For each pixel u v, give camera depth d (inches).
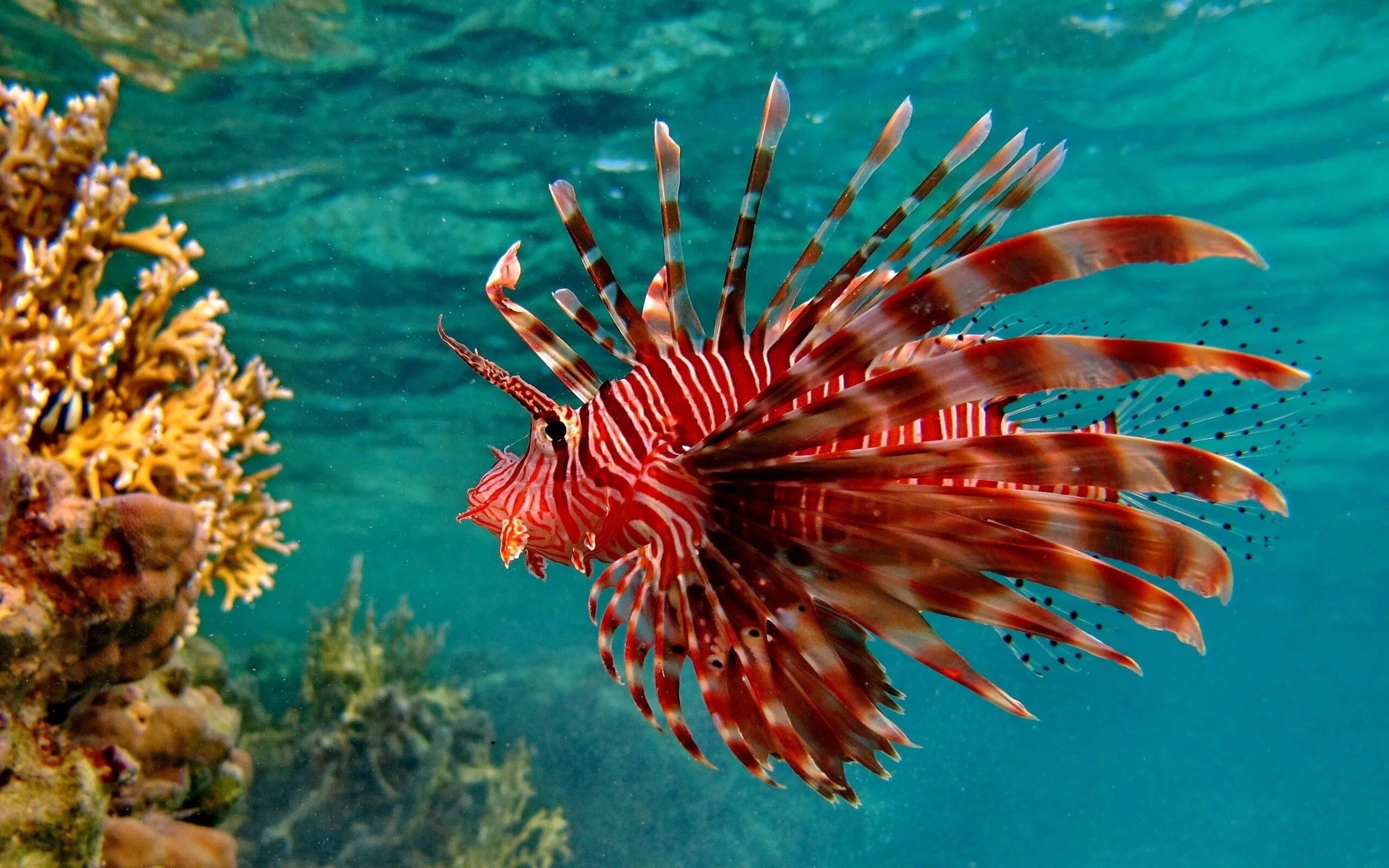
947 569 16.0
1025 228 87.6
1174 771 395.9
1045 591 17.4
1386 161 78.9
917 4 59.9
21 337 22.0
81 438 22.6
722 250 85.3
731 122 69.4
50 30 57.6
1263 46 65.7
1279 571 259.0
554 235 83.4
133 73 61.5
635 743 103.4
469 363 17.2
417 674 70.8
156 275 24.4
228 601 26.1
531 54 62.1
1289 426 17.4
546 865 71.8
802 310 17.4
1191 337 113.9
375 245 84.2
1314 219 88.0
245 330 101.6
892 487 15.9
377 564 279.4
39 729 19.5
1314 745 517.3
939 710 281.4
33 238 22.8
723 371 17.3
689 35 61.2
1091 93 69.9
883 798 176.2
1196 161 78.9
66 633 19.6
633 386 17.5
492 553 232.7
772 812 118.3
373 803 57.0
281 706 69.4
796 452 16.2
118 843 21.2
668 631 17.7
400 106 66.3
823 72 65.2
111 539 20.0
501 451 18.7
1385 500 182.5
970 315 13.9
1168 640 371.9
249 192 74.9
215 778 26.2
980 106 69.9
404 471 164.2
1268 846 305.1
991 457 15.0
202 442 24.3
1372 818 351.6
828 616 18.7
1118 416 18.7
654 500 17.2
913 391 14.5
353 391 120.7
